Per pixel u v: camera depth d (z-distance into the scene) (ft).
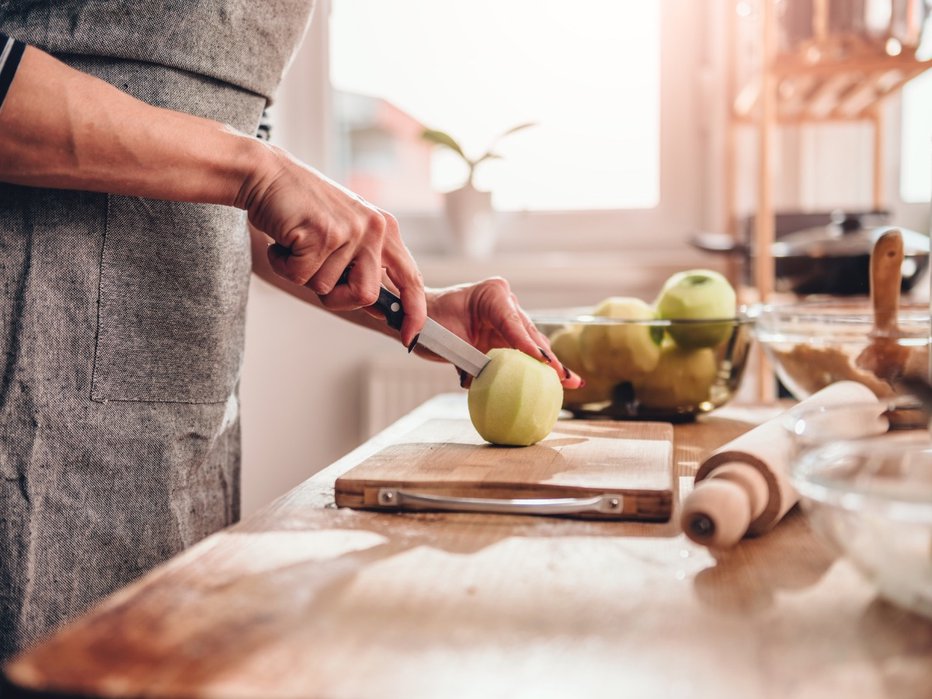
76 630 1.25
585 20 7.09
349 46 7.39
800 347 2.71
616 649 1.21
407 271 2.47
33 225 2.62
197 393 2.86
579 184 7.25
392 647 1.22
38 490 2.65
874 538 1.24
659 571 1.53
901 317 2.57
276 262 2.32
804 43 4.90
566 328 2.99
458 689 1.10
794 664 1.16
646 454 2.25
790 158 6.76
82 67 2.64
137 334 2.73
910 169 6.80
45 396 2.65
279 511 1.92
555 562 1.58
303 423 7.04
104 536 2.72
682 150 7.04
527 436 2.34
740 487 1.62
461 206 6.89
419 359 6.68
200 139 2.20
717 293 2.97
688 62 6.98
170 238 2.73
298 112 7.28
